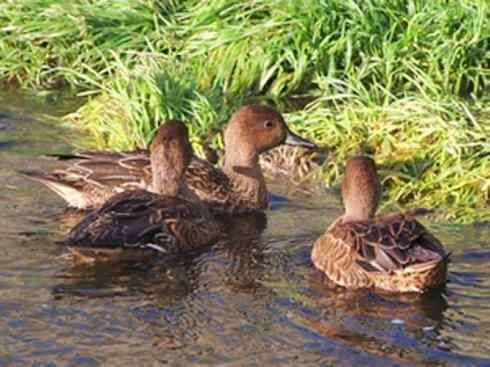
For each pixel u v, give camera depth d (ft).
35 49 63.21
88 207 48.01
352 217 43.73
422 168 51.47
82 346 37.58
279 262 43.29
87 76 60.44
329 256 42.01
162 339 37.91
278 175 52.54
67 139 55.42
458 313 39.09
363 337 37.78
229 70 59.88
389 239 41.04
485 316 38.93
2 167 51.65
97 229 43.70
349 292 40.63
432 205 48.93
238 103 58.54
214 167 50.01
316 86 60.08
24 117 57.88
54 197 48.98
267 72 59.47
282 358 36.76
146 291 40.93
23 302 40.01
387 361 36.42
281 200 49.98
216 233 45.91
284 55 59.88
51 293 40.63
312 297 40.37
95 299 40.32
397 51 59.36
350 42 59.52
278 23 60.49
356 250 41.16
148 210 44.50
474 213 47.85
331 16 60.75
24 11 64.18
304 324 38.60
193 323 38.83
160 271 42.47
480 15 60.44
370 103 56.13
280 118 50.57
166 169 47.19
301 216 48.16
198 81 59.77
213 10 61.93
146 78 57.67
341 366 36.22
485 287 40.78
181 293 40.75
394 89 58.54
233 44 60.34
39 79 62.44
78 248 43.52
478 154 51.88
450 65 58.85
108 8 63.82
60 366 36.55
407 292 40.45
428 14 60.75
